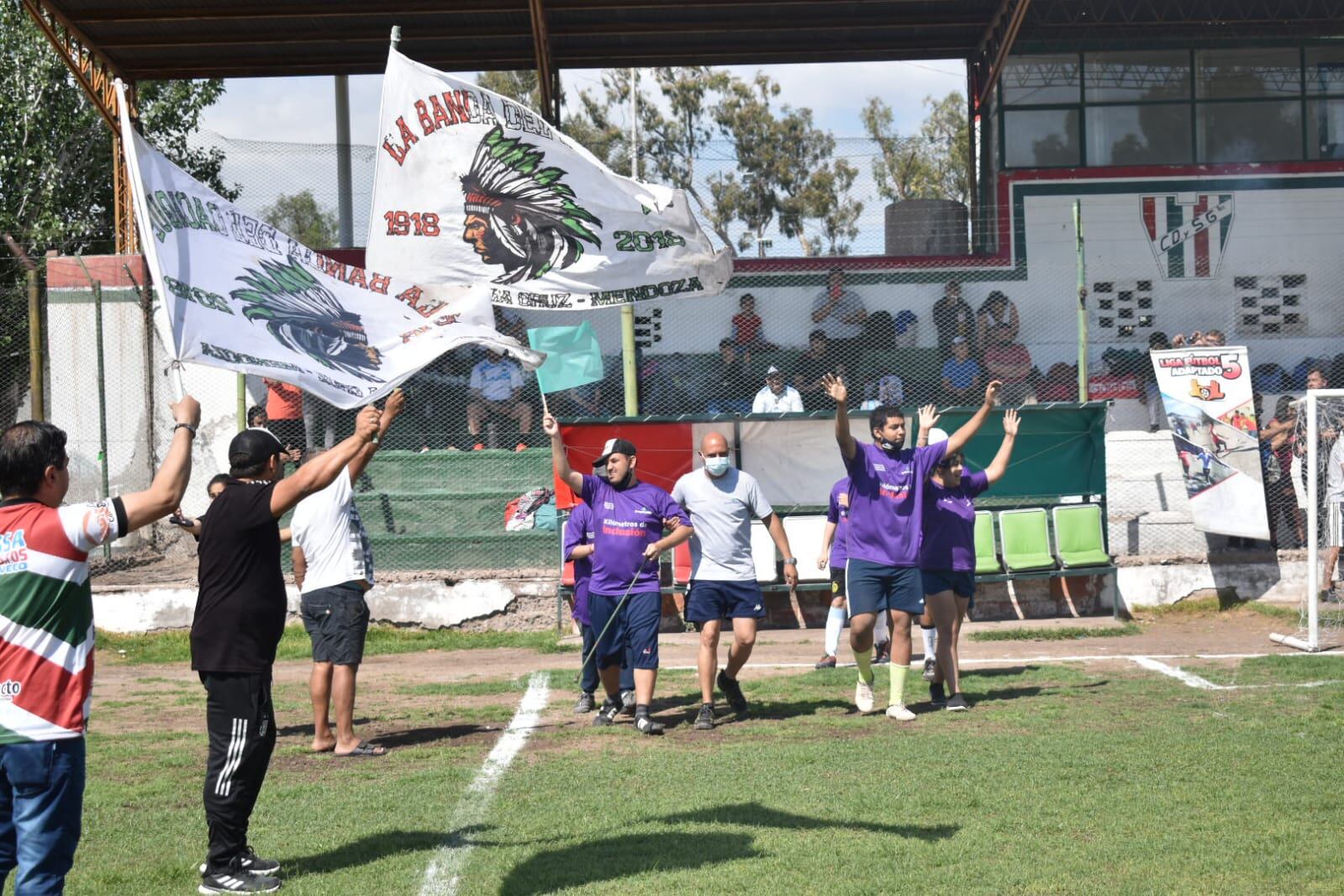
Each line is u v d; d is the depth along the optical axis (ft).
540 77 57.31
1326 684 33.68
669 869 18.78
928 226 60.95
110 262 52.95
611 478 30.48
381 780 25.13
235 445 19.51
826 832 20.57
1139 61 62.95
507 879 18.47
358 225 51.85
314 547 27.78
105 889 18.38
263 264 19.43
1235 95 62.95
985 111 62.95
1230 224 60.95
